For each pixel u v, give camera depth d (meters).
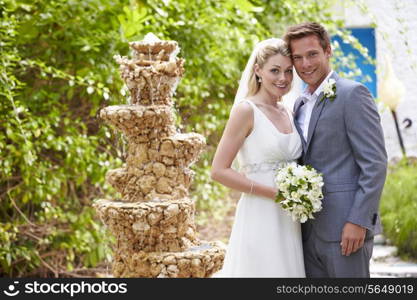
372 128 4.37
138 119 4.93
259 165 4.66
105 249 7.97
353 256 4.42
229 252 4.84
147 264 4.83
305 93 4.81
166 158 5.08
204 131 9.18
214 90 8.97
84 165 7.33
